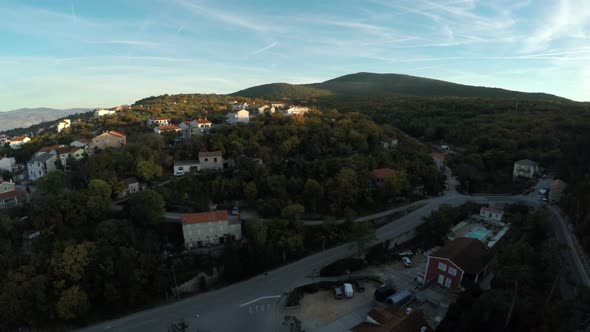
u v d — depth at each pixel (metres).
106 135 115.94
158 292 63.84
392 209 91.00
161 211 76.19
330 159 97.12
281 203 82.88
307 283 66.88
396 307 52.50
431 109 188.00
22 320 57.16
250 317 58.16
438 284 62.75
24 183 102.81
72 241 64.69
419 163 105.44
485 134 136.75
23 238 69.31
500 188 102.44
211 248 72.44
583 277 52.78
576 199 76.00
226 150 104.62
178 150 104.62
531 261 53.12
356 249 77.19
